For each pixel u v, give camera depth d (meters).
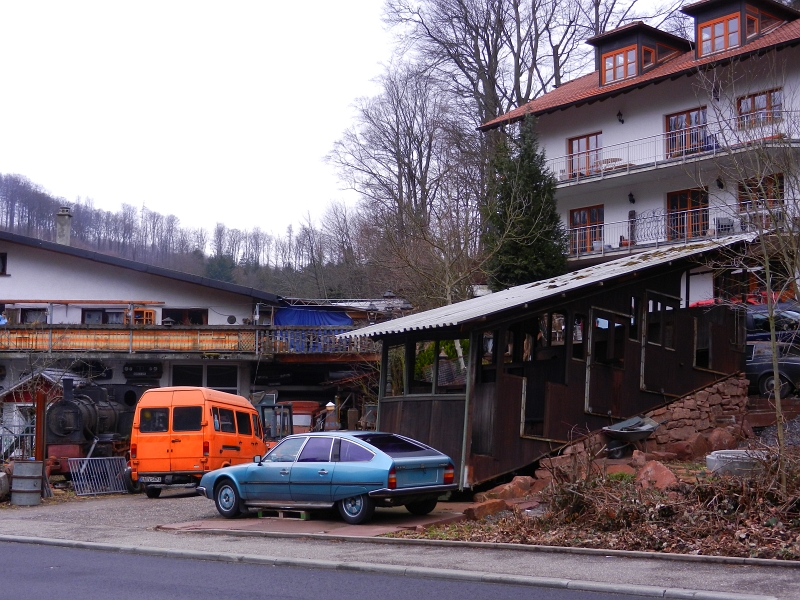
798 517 10.94
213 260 76.19
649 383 19.27
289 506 14.62
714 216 32.19
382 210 42.78
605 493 12.07
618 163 36.84
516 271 30.78
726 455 13.11
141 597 8.80
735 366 21.17
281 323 38.34
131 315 35.59
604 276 18.33
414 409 17.66
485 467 16.20
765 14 34.00
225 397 23.02
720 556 9.96
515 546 11.24
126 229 82.44
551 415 17.30
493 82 44.66
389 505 13.84
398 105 48.38
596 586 8.76
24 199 80.44
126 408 27.52
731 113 23.64
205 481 15.86
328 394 35.62
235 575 10.08
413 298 30.09
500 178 32.66
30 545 13.26
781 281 18.95
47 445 23.58
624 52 38.12
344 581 9.59
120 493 22.89
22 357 33.72
